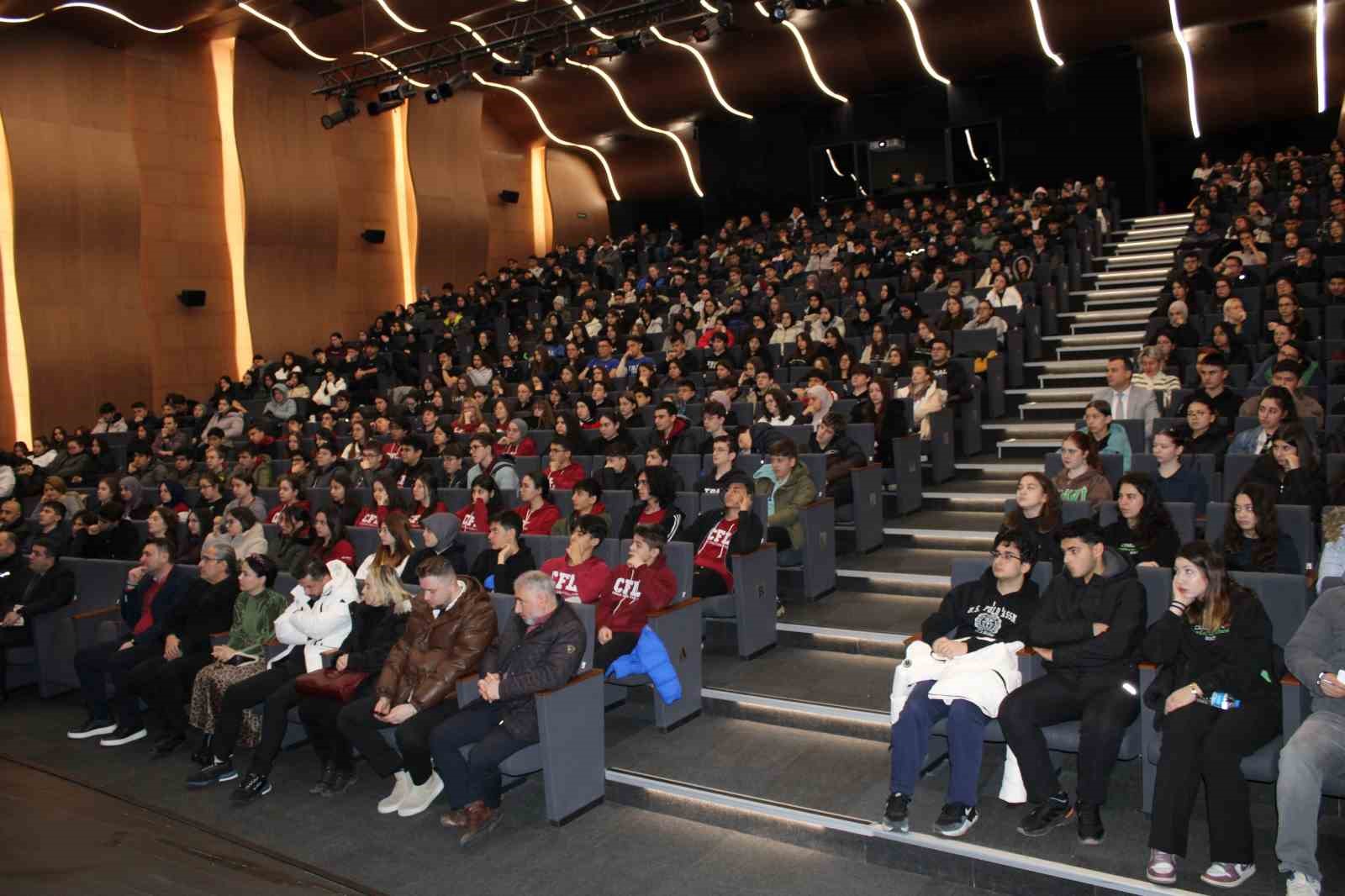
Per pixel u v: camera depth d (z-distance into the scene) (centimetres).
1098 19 1577
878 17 1625
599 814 460
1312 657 359
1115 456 610
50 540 708
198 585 607
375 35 1435
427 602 492
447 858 431
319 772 545
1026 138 1780
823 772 454
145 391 1435
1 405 1309
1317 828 362
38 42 1331
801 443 764
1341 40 1596
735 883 393
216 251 1551
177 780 541
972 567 466
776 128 1992
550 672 445
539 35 1329
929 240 1372
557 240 2150
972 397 836
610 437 822
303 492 856
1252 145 1869
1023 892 371
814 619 590
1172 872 351
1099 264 1311
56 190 1342
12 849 461
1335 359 739
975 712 399
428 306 1706
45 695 693
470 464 859
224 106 1550
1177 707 369
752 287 1402
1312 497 517
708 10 1439
